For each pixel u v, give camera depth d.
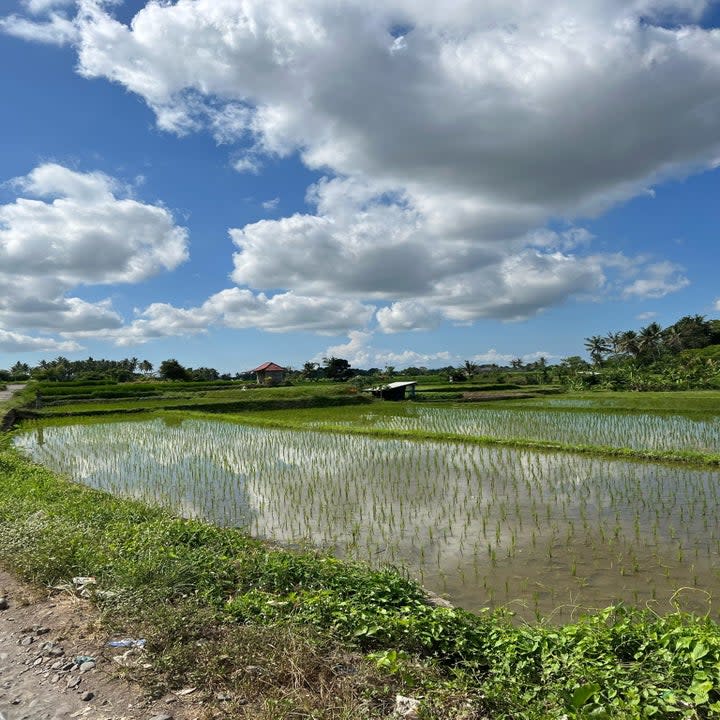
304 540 9.53
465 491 12.70
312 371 87.75
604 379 54.84
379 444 19.81
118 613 5.91
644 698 4.10
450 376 73.00
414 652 5.23
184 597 6.33
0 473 14.34
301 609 5.95
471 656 5.11
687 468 14.62
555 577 7.88
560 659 4.75
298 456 17.78
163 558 7.05
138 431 25.64
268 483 14.16
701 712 4.02
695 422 24.09
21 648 5.42
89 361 103.81
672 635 4.73
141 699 4.53
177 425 28.12
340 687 4.47
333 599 6.11
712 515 10.46
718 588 7.42
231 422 29.39
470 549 9.04
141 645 5.29
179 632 5.35
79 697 4.59
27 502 10.26
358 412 34.09
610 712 3.99
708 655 4.38
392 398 44.88
